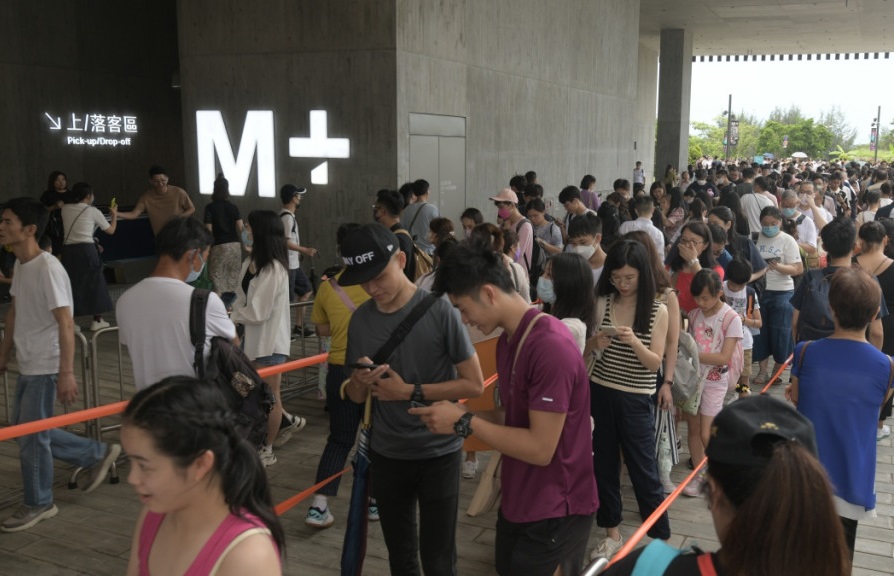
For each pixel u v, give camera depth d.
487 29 13.74
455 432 2.62
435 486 3.28
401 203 6.01
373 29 10.88
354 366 3.06
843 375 3.41
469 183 13.40
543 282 5.54
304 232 11.52
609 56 20.70
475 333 4.89
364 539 3.40
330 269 4.73
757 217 10.35
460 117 12.87
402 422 3.24
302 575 4.16
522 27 15.24
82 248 9.26
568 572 2.81
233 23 11.48
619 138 21.98
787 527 1.33
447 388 3.16
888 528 4.99
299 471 5.58
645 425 4.15
